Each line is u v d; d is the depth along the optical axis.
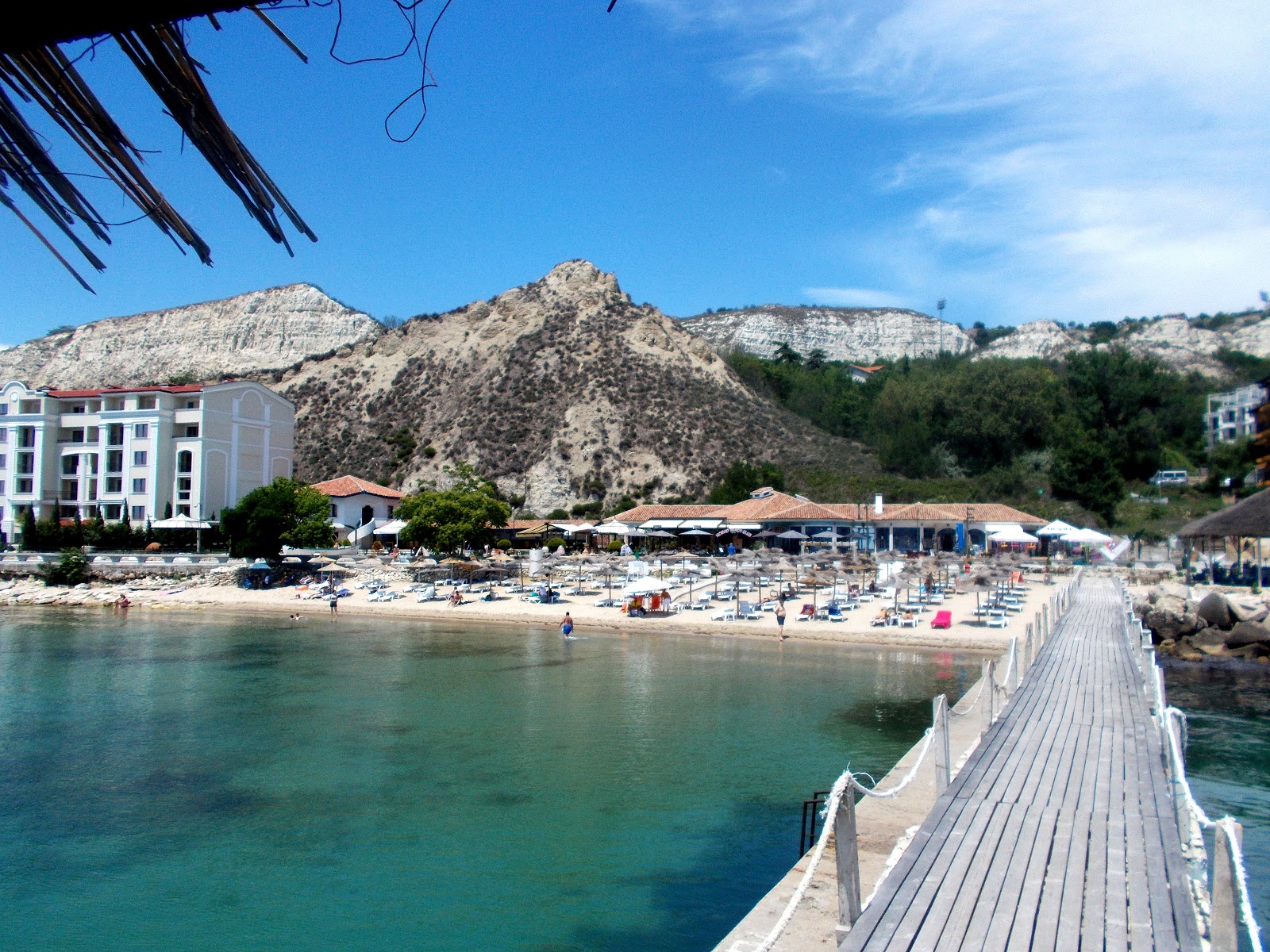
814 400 133.50
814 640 42.09
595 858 16.41
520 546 86.19
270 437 89.00
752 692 30.98
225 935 13.84
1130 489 99.12
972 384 108.56
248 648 42.03
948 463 104.19
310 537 68.88
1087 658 26.97
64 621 53.03
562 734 25.47
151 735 25.73
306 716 28.02
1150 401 110.31
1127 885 9.59
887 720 26.64
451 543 64.69
